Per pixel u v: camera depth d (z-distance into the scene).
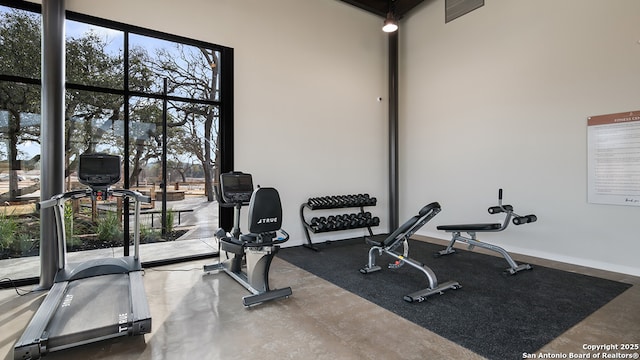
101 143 3.77
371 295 3.03
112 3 3.71
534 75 4.33
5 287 3.21
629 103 3.55
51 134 3.13
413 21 6.00
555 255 4.17
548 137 4.20
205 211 4.45
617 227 3.65
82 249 3.77
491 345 2.13
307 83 5.26
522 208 4.48
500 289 3.17
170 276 3.55
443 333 2.30
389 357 2.00
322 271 3.80
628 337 2.23
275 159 4.92
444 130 5.50
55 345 1.93
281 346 2.13
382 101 6.28
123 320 2.13
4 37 3.30
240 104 4.57
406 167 6.19
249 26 4.66
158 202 4.14
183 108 4.28
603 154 3.74
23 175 3.41
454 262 4.17
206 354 2.04
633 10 3.52
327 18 5.51
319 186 5.42
